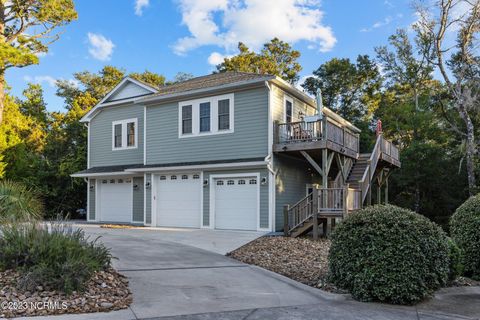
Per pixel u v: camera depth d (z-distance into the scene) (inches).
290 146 566.6
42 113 1216.2
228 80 653.3
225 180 613.6
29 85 1217.4
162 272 295.0
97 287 227.9
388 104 1282.0
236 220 596.7
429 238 239.5
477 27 870.4
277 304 222.7
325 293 245.4
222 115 624.7
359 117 1357.0
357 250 240.1
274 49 1557.6
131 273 284.0
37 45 744.3
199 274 295.7
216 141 626.2
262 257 372.8
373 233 238.7
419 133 1027.9
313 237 491.8
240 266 333.4
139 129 761.6
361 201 528.1
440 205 948.0
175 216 658.2
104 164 808.9
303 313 205.3
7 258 231.6
